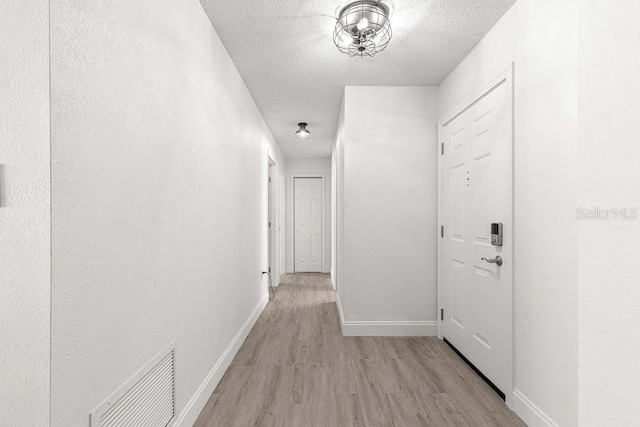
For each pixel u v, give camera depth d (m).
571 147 1.49
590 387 0.94
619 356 0.85
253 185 3.48
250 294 3.35
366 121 3.17
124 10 1.16
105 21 1.06
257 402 1.99
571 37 1.49
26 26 0.86
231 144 2.57
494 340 2.13
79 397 0.96
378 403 1.99
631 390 0.82
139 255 1.26
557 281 1.58
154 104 1.37
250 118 3.33
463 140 2.62
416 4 1.96
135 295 1.23
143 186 1.29
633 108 0.82
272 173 5.45
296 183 7.07
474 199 2.42
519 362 1.87
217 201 2.21
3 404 0.87
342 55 2.57
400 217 3.16
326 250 7.04
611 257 0.88
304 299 4.66
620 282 0.85
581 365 0.98
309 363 2.55
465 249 2.57
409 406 1.96
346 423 1.79
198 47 1.88
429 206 3.17
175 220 1.56
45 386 0.87
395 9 2.00
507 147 1.98
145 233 1.30
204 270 1.96
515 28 1.92
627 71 0.83
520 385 1.86
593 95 0.94
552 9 1.61
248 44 2.38
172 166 1.53
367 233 3.16
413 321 3.16
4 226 0.86
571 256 1.49
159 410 1.41
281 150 6.25
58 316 0.88
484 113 2.28
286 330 3.33
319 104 3.68
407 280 3.16
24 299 0.86
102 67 1.05
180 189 1.62
